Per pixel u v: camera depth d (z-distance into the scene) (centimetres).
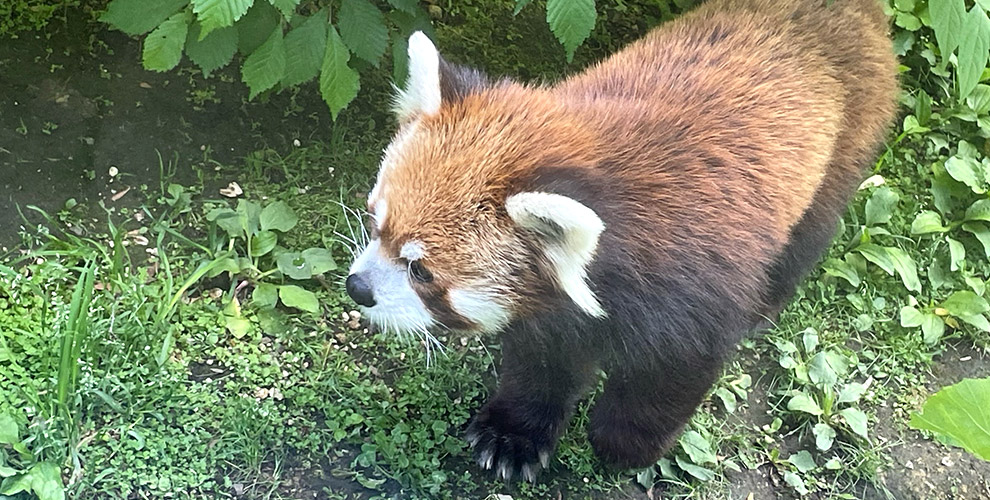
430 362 84
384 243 66
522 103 68
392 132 98
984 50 67
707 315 69
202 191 91
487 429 81
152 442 74
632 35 112
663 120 70
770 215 71
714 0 85
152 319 81
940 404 62
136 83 95
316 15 83
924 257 101
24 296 79
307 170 95
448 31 108
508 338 73
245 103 97
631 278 66
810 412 87
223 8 70
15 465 70
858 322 96
